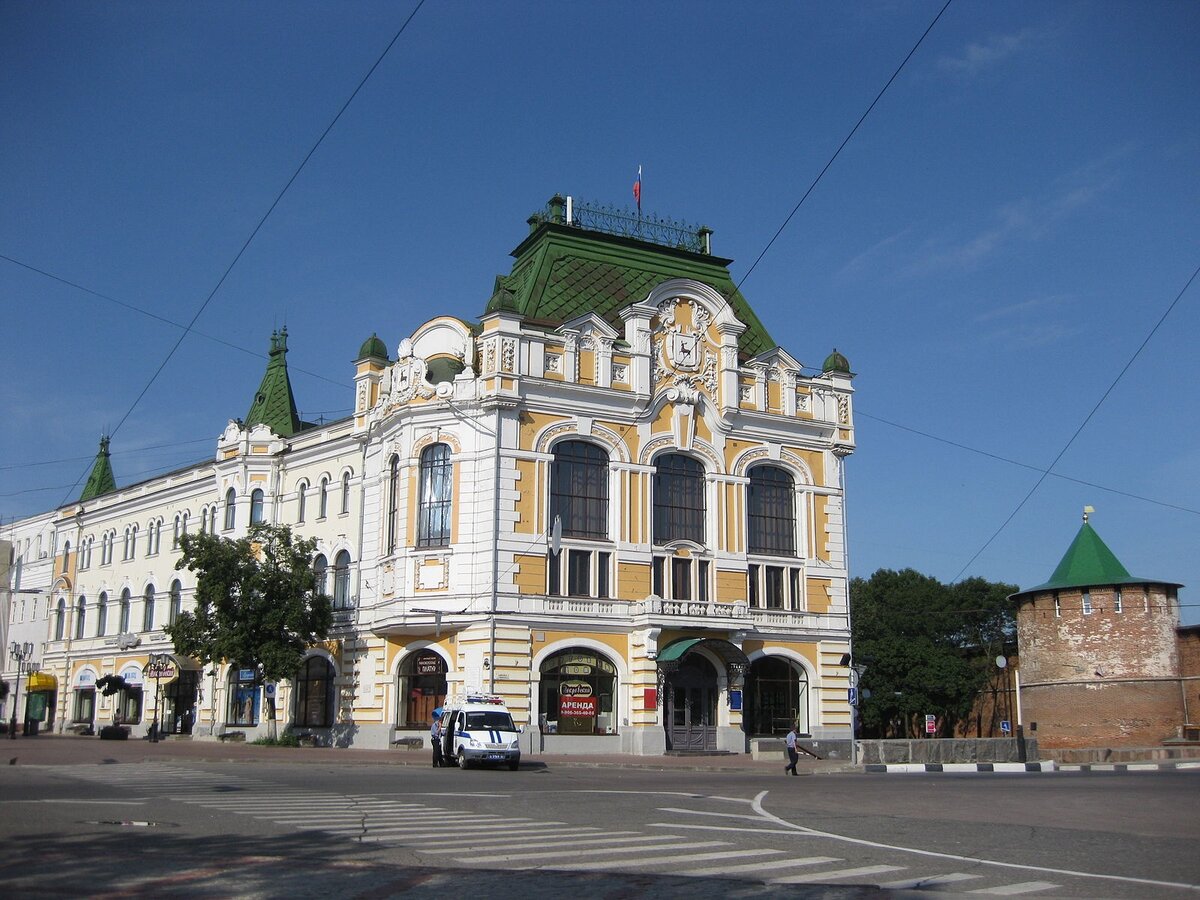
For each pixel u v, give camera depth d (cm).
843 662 5862
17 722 8181
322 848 1518
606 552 5347
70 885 1202
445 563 5112
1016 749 4662
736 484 5747
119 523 7931
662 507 5562
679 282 5722
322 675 5866
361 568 5675
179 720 6800
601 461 5438
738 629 5400
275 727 5925
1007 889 1251
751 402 5875
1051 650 6938
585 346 5462
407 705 5284
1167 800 2470
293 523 6369
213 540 5556
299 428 6988
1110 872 1388
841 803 2394
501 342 5203
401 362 5538
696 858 1471
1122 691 6600
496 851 1513
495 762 3781
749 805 2322
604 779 3316
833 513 6047
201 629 5506
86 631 8019
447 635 5141
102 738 6788
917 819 2033
